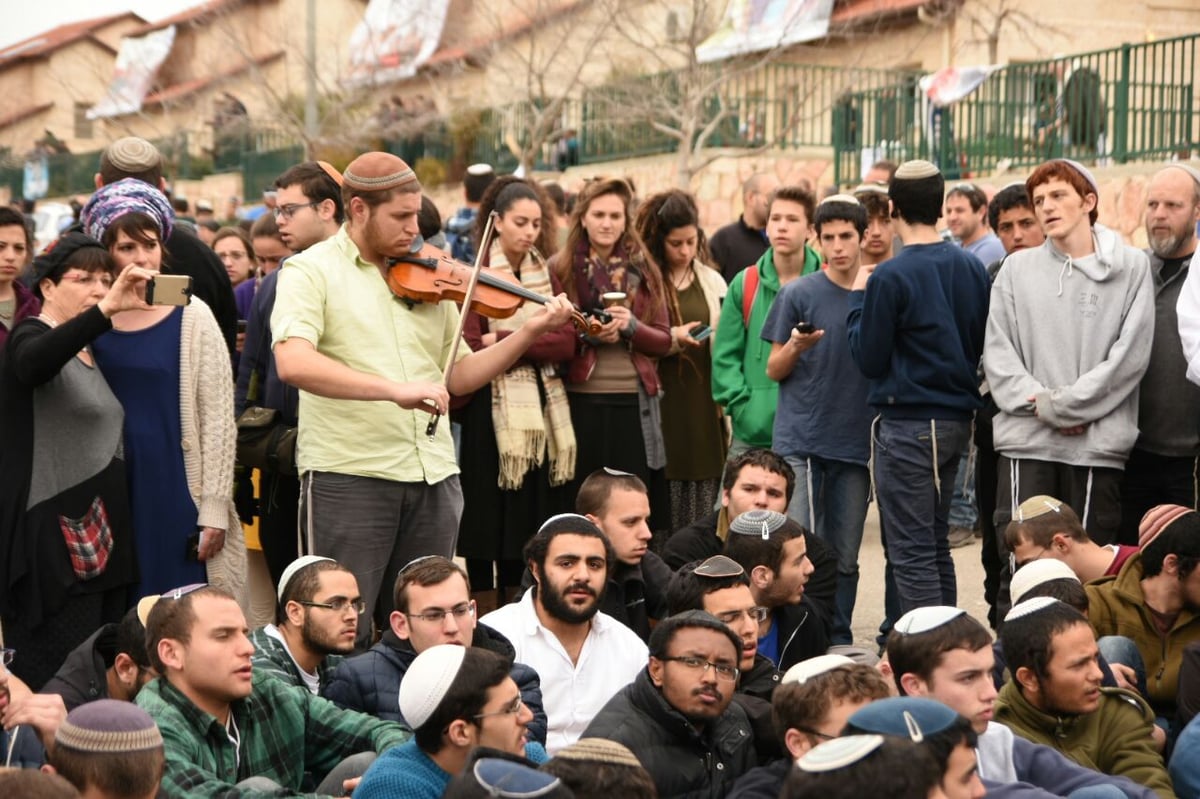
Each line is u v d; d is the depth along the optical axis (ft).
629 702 18.39
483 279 23.58
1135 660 21.43
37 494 21.67
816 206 30.32
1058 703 18.79
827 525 28.27
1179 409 25.58
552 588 21.22
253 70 97.86
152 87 124.67
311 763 19.45
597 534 21.54
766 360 29.91
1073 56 55.83
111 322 21.36
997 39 71.31
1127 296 25.18
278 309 21.85
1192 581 21.58
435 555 21.95
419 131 93.40
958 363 25.91
